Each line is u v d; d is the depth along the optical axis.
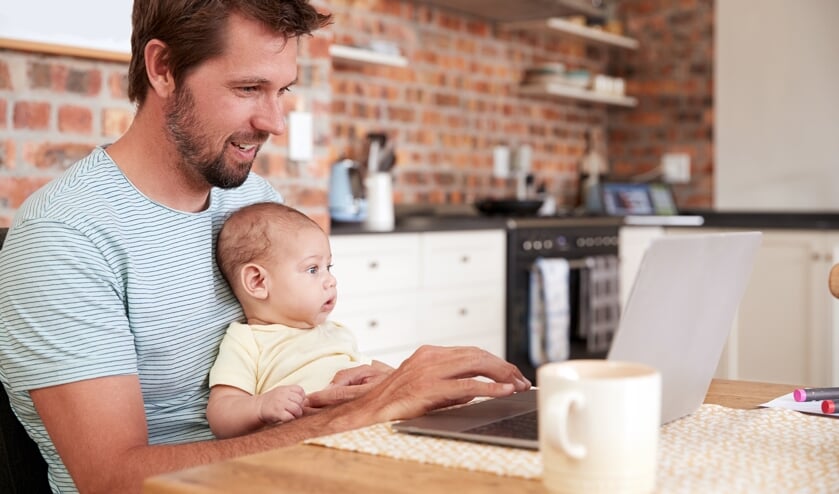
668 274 0.89
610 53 6.02
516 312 4.31
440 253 3.90
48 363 1.14
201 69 1.24
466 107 5.02
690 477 0.77
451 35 4.90
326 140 3.12
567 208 5.77
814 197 5.33
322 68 3.09
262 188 1.64
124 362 1.19
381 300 3.61
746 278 1.05
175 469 1.05
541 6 4.67
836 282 1.45
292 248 1.47
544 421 0.65
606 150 6.01
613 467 0.64
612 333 4.73
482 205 4.82
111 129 2.45
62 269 1.17
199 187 1.37
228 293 1.48
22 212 1.22
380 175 3.85
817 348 4.55
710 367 1.04
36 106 2.31
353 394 1.19
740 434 0.93
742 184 5.55
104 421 1.13
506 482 0.76
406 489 0.74
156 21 1.25
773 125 5.44
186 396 1.37
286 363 1.42
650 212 5.41
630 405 0.64
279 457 0.85
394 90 4.60
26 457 1.23
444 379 1.04
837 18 5.22
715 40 5.62
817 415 1.07
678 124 5.78
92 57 2.39
